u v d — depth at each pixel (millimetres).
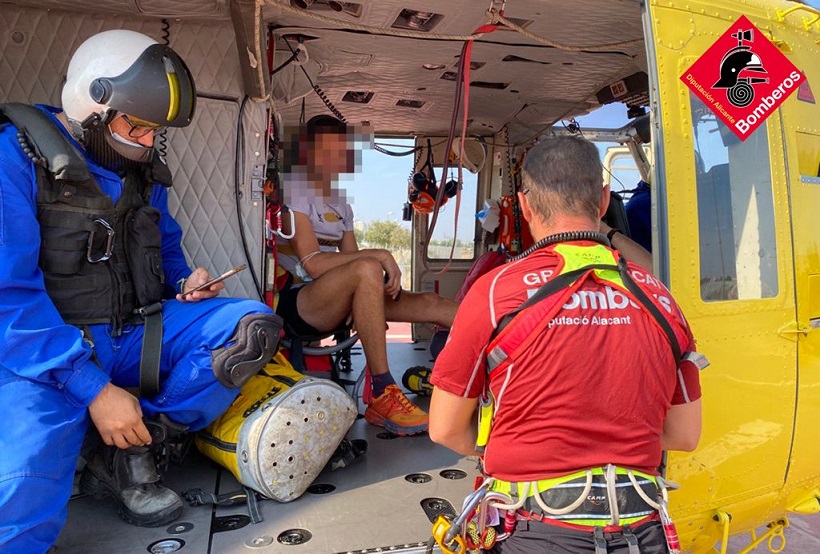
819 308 2312
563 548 1274
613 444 1311
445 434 1445
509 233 4465
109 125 1898
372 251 2977
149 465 1946
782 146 2291
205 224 2625
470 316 1362
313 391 2092
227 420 2189
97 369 1742
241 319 2018
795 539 3436
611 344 1306
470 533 1410
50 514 1583
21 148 1779
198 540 1810
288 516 1967
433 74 3656
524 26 2869
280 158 3043
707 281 2041
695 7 2102
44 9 2416
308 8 2662
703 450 2023
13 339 1591
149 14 2451
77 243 1882
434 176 5070
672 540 1291
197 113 2596
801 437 2270
